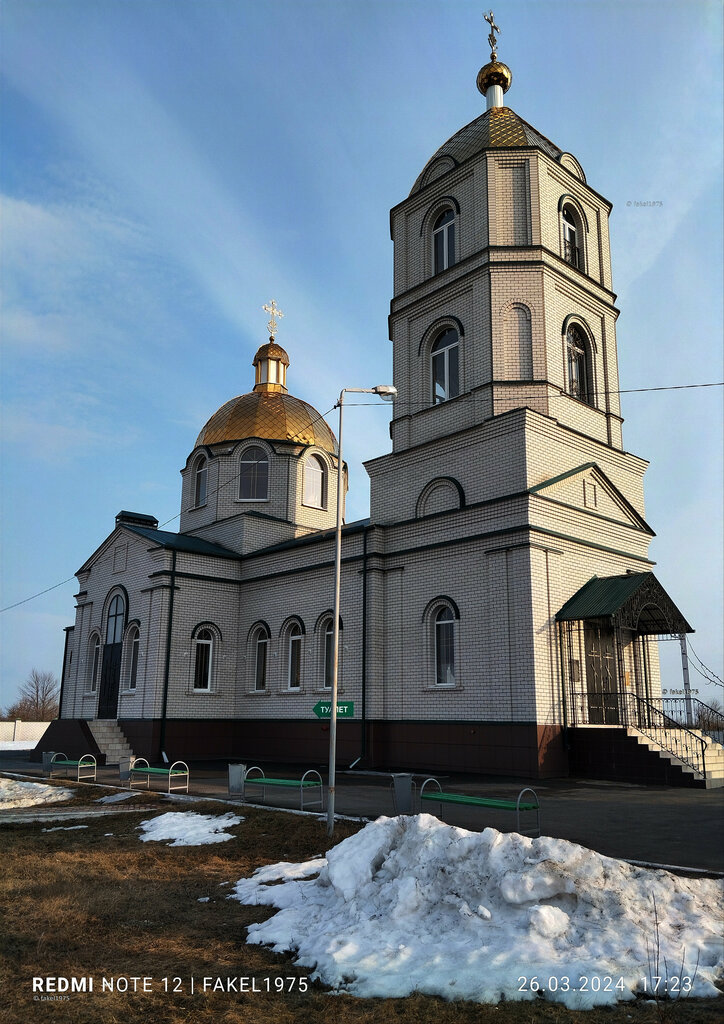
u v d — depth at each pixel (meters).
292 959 6.46
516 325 20.77
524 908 6.60
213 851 10.48
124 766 18.31
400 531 21.55
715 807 12.77
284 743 24.19
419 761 19.58
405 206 24.38
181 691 25.20
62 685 31.59
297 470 31.06
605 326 22.97
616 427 22.44
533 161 21.84
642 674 20.69
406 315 23.34
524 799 13.62
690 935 6.17
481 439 20.06
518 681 17.73
